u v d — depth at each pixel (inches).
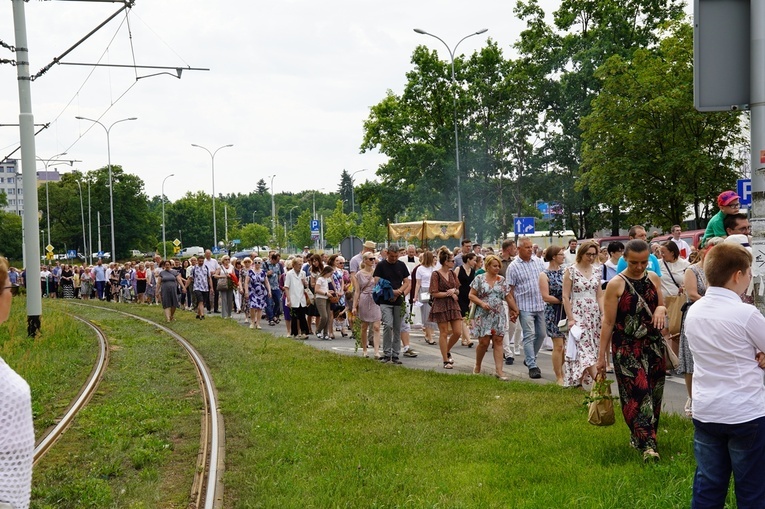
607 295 270.8
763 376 170.6
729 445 171.3
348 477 259.8
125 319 1011.3
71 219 4601.4
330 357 576.7
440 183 2039.9
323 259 780.6
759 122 218.1
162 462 299.0
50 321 832.3
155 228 4813.0
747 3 222.8
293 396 415.2
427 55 2097.7
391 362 551.5
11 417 101.7
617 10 1692.9
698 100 224.7
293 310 757.3
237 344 679.1
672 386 433.1
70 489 258.5
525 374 495.5
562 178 1830.7
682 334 329.4
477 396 398.9
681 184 1398.9
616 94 1466.5
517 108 1894.7
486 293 468.4
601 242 1288.1
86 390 450.3
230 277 962.7
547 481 246.5
